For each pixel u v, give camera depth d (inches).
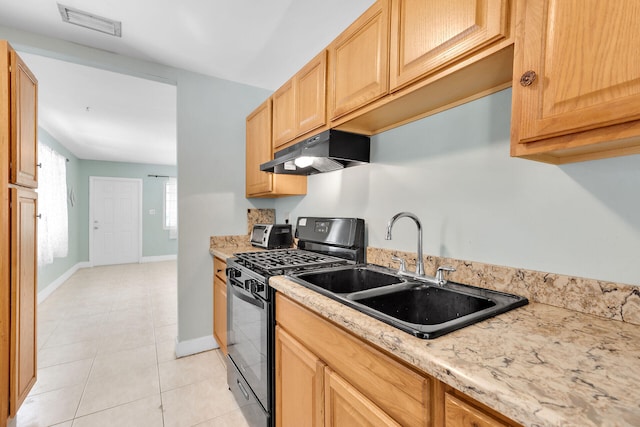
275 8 64.3
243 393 64.2
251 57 84.8
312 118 63.3
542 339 26.9
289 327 47.7
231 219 102.3
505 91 41.7
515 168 41.0
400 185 58.7
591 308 33.6
